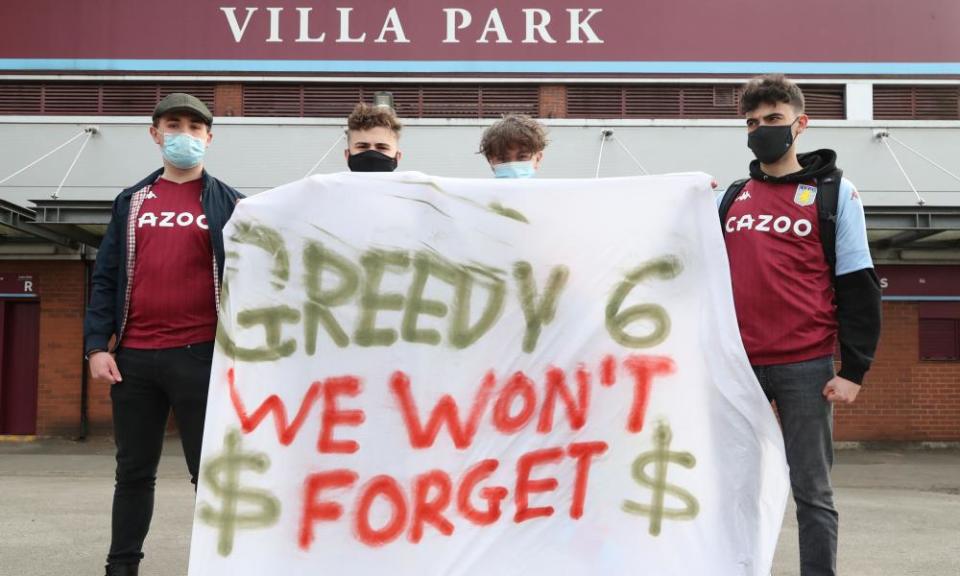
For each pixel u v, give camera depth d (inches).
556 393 122.5
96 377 137.4
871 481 386.9
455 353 123.5
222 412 122.3
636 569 118.6
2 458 443.2
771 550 119.3
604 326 123.6
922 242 506.6
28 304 526.9
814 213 130.4
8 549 204.8
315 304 125.0
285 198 127.1
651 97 541.0
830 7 536.7
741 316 132.1
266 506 119.6
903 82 535.8
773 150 131.5
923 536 242.1
